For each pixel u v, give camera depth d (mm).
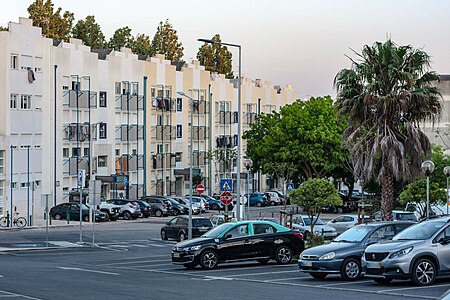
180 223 49156
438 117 39250
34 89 70062
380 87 37844
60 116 73438
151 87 87062
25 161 68562
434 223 23312
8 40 67250
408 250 22250
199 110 95375
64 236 52500
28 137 69438
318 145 78250
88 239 50594
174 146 90625
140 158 84562
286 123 79625
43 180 71188
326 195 40938
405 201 51094
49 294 22203
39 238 50688
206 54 134250
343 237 26062
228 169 99188
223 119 100125
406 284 23047
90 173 76000
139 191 84250
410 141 37844
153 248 44375
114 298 21172
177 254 30500
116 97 81375
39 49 70750
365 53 38156
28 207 68188
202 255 30156
